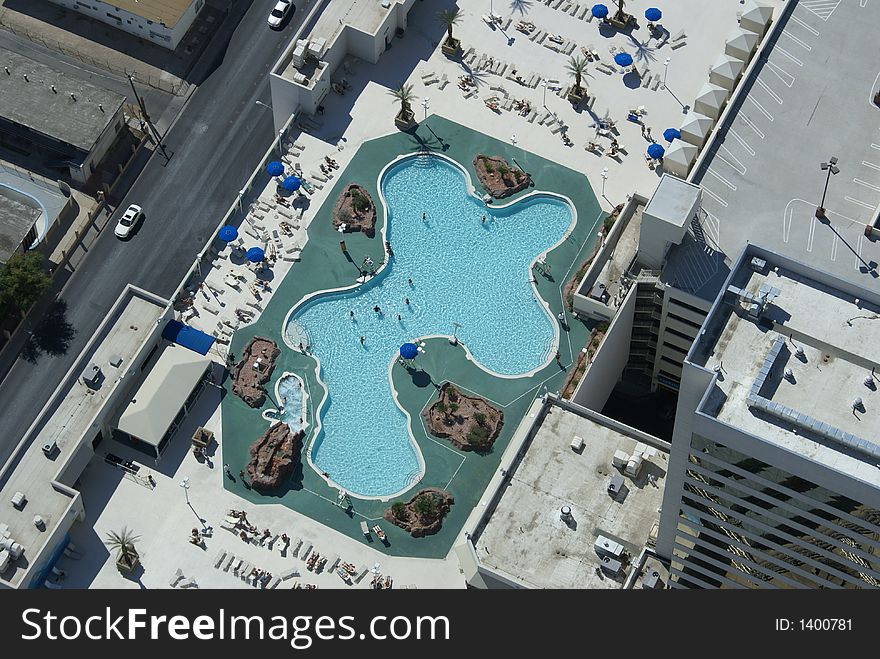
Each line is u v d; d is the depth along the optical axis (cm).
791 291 16200
